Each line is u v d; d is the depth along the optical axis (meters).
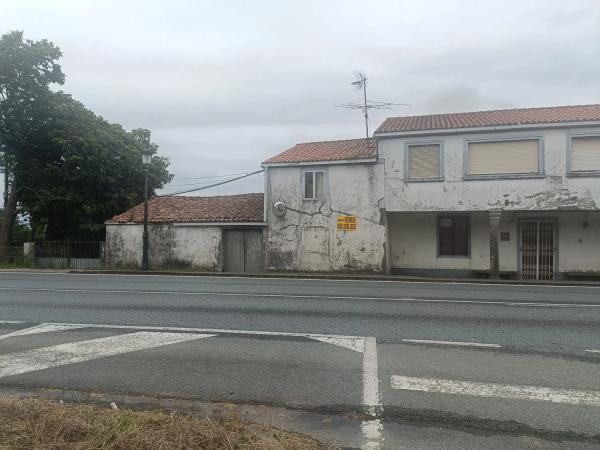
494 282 17.06
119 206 29.77
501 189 18.11
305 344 6.95
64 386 5.25
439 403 4.80
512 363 6.06
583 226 18.72
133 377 5.54
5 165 28.81
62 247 25.64
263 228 21.30
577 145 17.45
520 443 4.00
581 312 9.61
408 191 19.14
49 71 28.06
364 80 27.47
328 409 4.67
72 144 27.78
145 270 21.44
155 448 3.48
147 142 34.97
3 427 3.78
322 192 20.44
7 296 12.09
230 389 5.17
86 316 9.15
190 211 23.62
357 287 14.38
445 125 18.89
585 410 4.62
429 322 8.54
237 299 11.37
